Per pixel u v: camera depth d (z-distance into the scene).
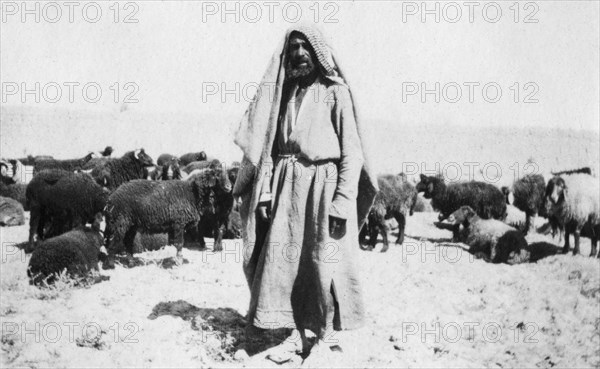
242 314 7.73
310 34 6.36
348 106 6.38
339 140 6.37
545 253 12.73
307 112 6.41
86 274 8.55
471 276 10.42
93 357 6.59
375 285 9.53
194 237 11.26
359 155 6.32
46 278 8.37
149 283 8.74
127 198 9.48
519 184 14.80
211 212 10.04
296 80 6.61
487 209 14.00
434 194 14.31
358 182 6.55
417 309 8.56
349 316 6.43
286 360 6.55
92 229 9.13
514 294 9.58
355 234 6.43
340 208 6.17
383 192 12.45
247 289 8.67
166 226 9.80
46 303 7.86
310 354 6.45
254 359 6.58
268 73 6.50
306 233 6.34
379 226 12.32
